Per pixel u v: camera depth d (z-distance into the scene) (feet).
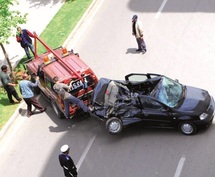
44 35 91.66
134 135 63.87
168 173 56.44
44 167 62.80
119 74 77.05
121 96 65.21
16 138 69.41
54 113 72.23
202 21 84.89
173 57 77.61
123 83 66.59
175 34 83.25
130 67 78.02
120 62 79.87
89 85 67.15
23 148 67.15
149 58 78.95
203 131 61.21
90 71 66.74
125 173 58.18
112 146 62.85
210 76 71.31
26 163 64.39
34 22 96.32
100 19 93.25
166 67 75.77
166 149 59.93
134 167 58.65
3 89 79.41
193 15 87.20
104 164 60.39
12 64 85.40
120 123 62.90
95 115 63.93
